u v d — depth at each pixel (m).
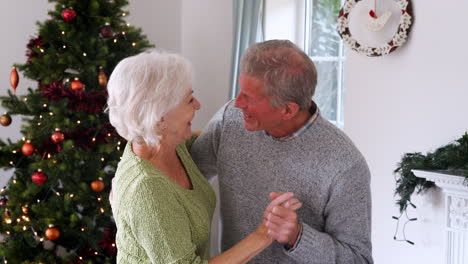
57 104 2.76
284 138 1.65
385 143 2.72
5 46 3.61
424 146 2.49
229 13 3.81
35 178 2.70
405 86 2.58
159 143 1.47
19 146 2.85
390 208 2.72
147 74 1.41
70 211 2.84
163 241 1.41
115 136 2.91
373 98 2.77
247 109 1.56
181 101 1.47
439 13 2.38
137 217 1.41
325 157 1.60
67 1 2.80
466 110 2.28
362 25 2.70
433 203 2.46
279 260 1.69
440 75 2.39
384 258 2.78
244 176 1.71
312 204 1.63
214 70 3.87
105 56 2.90
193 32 3.91
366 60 2.80
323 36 3.27
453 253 2.26
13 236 2.96
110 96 1.46
